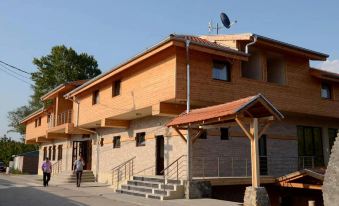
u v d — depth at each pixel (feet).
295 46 64.13
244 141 62.44
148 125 66.44
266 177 57.93
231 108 39.81
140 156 67.77
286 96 64.64
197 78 53.88
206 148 57.77
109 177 78.07
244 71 64.90
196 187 47.93
